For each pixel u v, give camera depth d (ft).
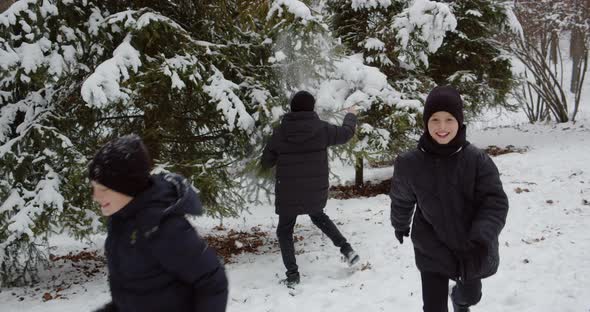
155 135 19.74
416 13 30.19
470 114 43.37
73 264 22.49
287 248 15.37
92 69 18.94
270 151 15.62
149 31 18.20
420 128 33.06
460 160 8.46
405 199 9.34
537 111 67.72
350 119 16.26
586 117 68.23
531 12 63.77
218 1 20.35
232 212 21.20
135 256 5.31
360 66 28.71
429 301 9.08
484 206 8.28
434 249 8.91
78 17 18.03
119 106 18.98
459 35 39.01
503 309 11.98
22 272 19.84
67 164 17.44
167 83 18.22
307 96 15.39
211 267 5.48
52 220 17.39
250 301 14.23
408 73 35.73
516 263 15.28
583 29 61.52
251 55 21.12
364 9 35.29
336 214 27.89
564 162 33.71
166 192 5.52
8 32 16.56
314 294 14.19
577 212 20.93
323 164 15.43
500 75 42.78
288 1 19.10
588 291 12.40
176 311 5.53
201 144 21.94
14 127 18.84
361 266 16.76
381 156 31.24
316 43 20.13
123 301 5.61
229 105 17.95
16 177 17.37
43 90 18.65
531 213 21.65
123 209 5.37
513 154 42.09
